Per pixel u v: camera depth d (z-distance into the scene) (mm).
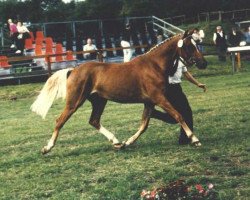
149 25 34406
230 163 8906
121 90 10289
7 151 11570
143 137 11688
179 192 6633
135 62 10406
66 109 10531
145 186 7965
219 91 19516
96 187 8055
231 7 57625
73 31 33125
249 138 10680
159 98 10164
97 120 10938
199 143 10078
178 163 9047
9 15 57781
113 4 58875
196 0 57062
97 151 10656
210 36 48000
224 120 13039
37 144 12055
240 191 7379
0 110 19281
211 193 6871
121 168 9117
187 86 22203
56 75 10633
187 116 10414
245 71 26844
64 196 7785
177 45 10211
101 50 24562
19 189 8422
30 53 30297
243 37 34062
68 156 10445
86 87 10445
